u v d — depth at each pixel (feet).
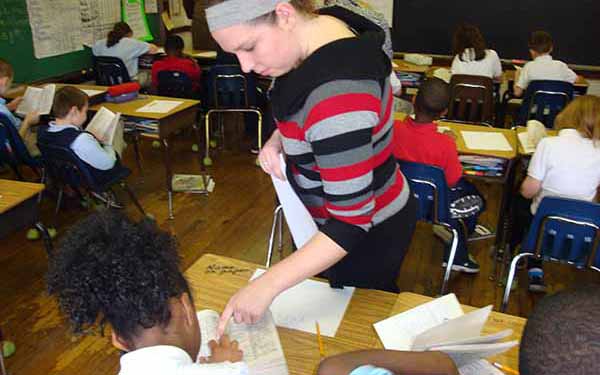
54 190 11.02
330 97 2.71
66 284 2.35
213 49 18.01
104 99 11.67
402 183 3.94
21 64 13.55
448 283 8.80
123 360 2.40
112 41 15.30
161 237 2.52
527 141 8.86
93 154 8.80
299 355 3.34
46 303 7.98
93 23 15.92
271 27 2.68
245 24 2.62
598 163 7.04
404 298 3.87
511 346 2.89
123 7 17.17
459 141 8.91
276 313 3.71
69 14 14.89
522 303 8.32
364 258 3.96
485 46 15.25
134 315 2.31
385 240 3.91
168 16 19.77
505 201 8.96
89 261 2.33
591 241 6.33
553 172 7.29
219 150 15.14
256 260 9.50
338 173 2.81
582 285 1.92
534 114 13.38
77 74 15.48
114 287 2.28
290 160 3.30
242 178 13.17
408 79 15.65
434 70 15.25
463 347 2.73
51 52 14.47
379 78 2.89
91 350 6.96
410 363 2.45
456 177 7.40
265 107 15.25
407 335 3.46
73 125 8.91
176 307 2.46
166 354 2.37
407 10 17.03
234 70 13.28
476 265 9.02
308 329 3.56
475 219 8.95
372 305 3.79
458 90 13.03
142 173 13.39
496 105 15.05
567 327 1.71
